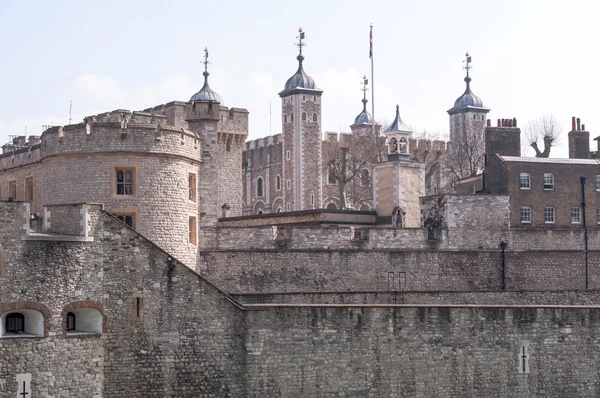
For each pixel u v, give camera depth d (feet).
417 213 262.67
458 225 228.43
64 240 151.23
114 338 155.74
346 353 168.66
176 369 159.53
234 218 262.88
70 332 153.17
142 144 183.21
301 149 440.86
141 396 157.17
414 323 172.65
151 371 157.99
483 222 230.68
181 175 188.34
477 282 224.33
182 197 188.44
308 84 445.78
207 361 161.17
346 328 168.86
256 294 191.31
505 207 232.73
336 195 446.19
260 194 467.11
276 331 165.07
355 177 413.80
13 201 147.23
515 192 242.78
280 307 165.58
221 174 293.02
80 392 152.35
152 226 183.93
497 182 245.45
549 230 235.81
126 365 156.35
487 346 176.24
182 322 160.25
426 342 173.17
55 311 150.10
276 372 164.86
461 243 228.43
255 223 258.16
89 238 153.79
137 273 157.58
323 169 444.55
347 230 215.31
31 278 148.15
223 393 161.89
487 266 225.35
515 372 177.17
